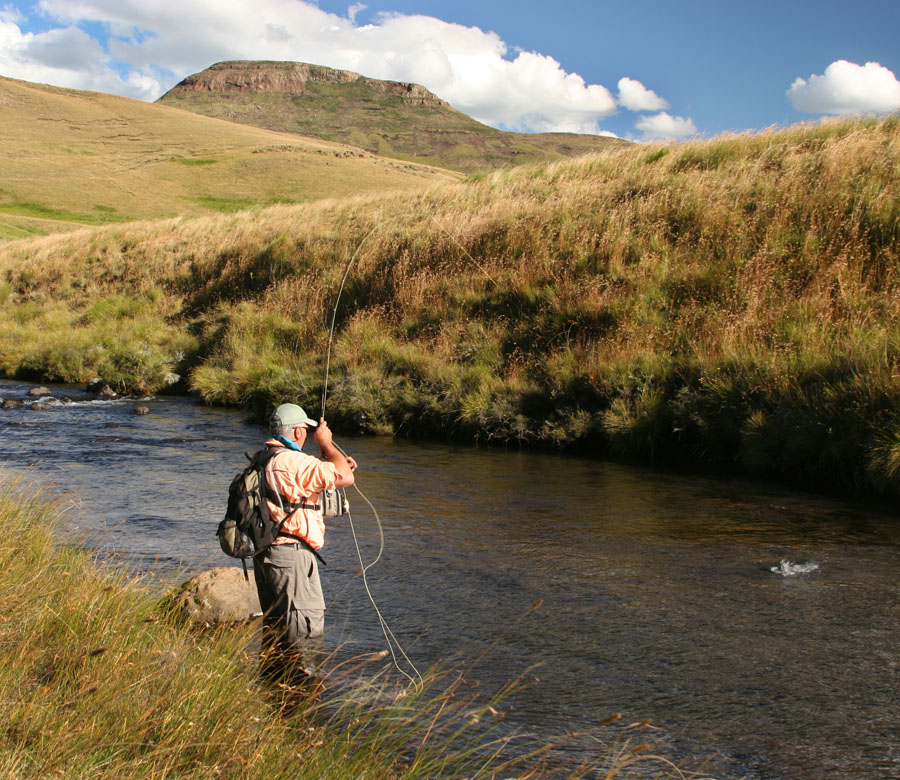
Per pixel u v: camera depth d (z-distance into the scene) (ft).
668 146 62.75
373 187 290.56
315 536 13.16
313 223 72.28
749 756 10.50
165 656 11.24
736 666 13.08
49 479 26.43
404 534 20.72
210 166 323.98
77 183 281.33
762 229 40.98
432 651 13.64
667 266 40.68
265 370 45.78
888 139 46.55
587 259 44.62
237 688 10.49
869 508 22.84
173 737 9.05
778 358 29.84
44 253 92.48
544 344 39.22
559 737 10.94
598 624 14.80
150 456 31.22
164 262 78.79
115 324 66.23
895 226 36.63
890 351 27.30
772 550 19.15
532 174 68.33
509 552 19.16
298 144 402.52
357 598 16.10
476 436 35.09
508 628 14.60
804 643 13.96
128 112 508.94
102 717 9.18
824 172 43.75
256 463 13.24
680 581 17.06
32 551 14.62
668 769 10.17
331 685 12.17
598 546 19.61
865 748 10.69
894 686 12.41
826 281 34.42
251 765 8.69
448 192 68.74
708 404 30.12
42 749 8.25
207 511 22.65
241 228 79.51
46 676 10.32
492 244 50.88
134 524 21.06
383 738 10.03
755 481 26.61
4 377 60.44
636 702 11.93
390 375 40.83
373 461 30.71
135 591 13.97
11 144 364.38
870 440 24.50
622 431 31.42
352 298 53.52
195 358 55.36
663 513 22.70
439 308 46.26
